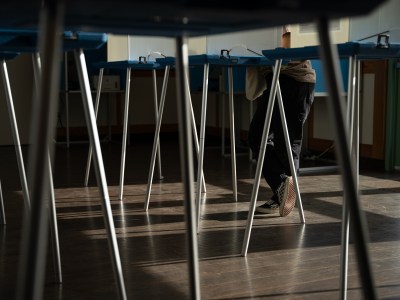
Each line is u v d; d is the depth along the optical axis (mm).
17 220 2877
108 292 1895
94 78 5930
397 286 1943
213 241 2516
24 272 694
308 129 5547
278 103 2766
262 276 2053
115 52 3562
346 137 808
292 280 2012
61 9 672
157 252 2344
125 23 858
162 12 713
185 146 1072
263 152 2291
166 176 4219
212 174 4328
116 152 5562
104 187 1483
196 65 2863
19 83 6035
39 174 707
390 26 4184
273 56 2129
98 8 706
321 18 776
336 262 2215
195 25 882
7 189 3668
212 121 6879
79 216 2980
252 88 2973
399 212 3082
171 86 7121
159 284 1971
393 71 4516
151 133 7094
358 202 812
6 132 6055
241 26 890
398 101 4520
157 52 3514
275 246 2439
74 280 2006
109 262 2209
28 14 832
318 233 2648
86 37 1402
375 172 4438
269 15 729
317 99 5426
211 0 682
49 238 2525
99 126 6824
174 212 3072
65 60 5672
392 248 2410
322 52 786
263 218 2936
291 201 2920
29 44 1413
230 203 3303
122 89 6148
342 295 1737
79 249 2387
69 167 4598
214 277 2043
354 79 1709
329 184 3914
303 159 5125
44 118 705
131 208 3172
